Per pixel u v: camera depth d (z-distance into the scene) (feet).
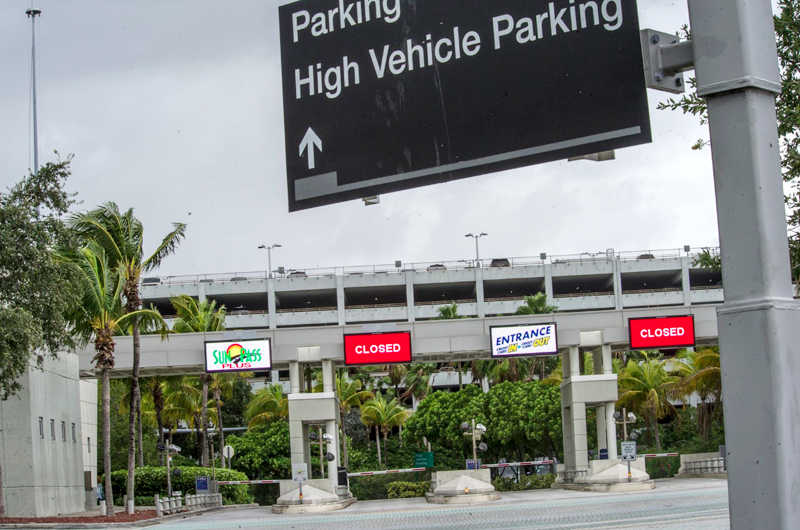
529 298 254.06
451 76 17.42
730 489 13.07
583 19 16.38
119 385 210.18
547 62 16.60
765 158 13.17
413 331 133.59
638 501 94.22
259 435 214.28
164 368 135.85
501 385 213.87
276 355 135.64
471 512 95.66
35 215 93.66
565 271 302.45
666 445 219.61
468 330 133.49
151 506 137.28
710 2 13.48
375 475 179.52
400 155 17.72
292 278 306.35
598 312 136.87
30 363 112.68
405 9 17.95
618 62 15.97
